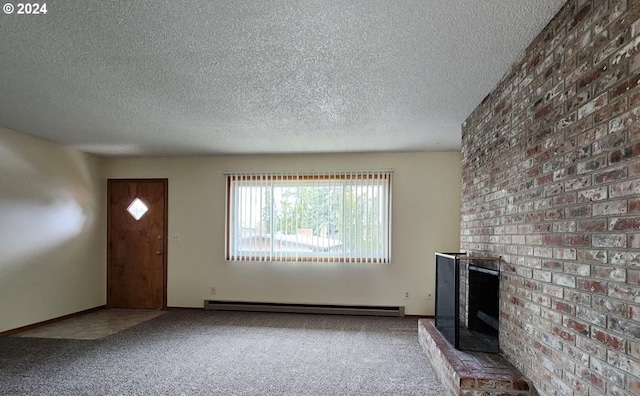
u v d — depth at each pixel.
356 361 3.40
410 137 4.34
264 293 5.38
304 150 5.12
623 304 1.36
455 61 2.35
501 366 2.43
